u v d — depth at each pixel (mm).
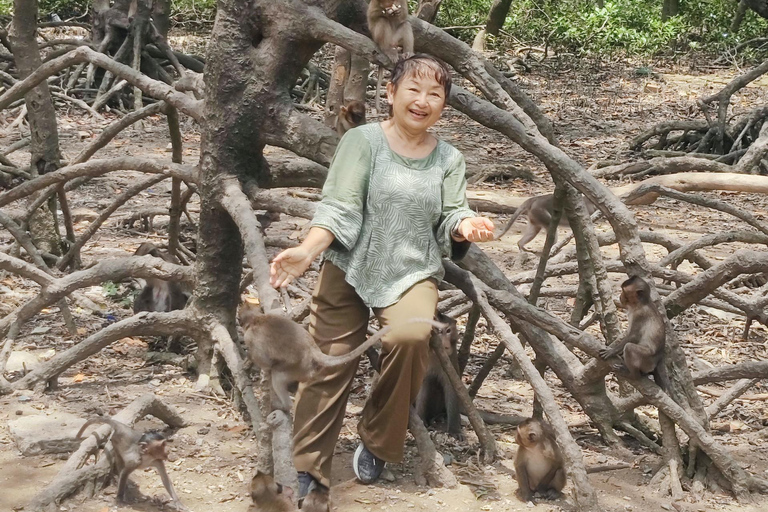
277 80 5840
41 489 4883
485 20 32062
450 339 5855
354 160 4695
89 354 6297
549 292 8086
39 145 9109
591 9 32969
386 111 20312
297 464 4785
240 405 6020
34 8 8984
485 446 5535
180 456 5375
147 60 19594
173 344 7086
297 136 5754
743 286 9430
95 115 18062
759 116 17234
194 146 16422
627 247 5555
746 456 5801
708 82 27438
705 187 13250
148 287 7684
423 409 6039
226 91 5844
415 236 4754
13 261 6555
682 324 8758
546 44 30406
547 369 7332
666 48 32188
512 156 17016
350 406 6324
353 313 4848
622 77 27844
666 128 17703
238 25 5805
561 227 12258
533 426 4965
